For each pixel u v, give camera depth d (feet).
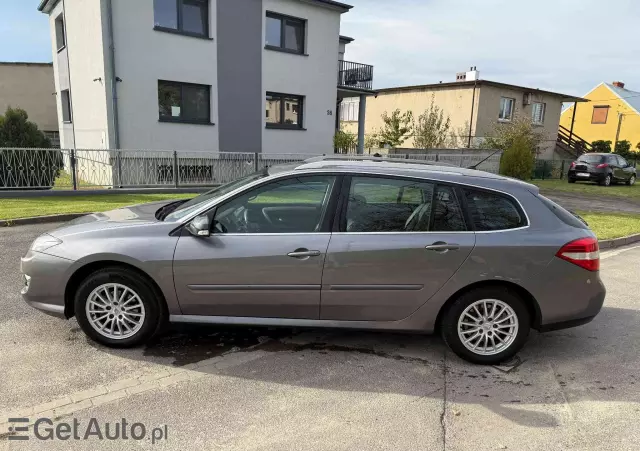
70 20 53.47
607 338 14.32
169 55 48.60
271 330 13.93
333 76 63.05
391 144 82.23
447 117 84.17
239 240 11.65
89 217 13.70
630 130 134.62
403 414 9.90
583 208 45.42
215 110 53.01
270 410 9.85
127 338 12.17
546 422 9.78
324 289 11.73
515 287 11.94
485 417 9.89
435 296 11.84
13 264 19.17
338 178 12.03
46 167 37.52
